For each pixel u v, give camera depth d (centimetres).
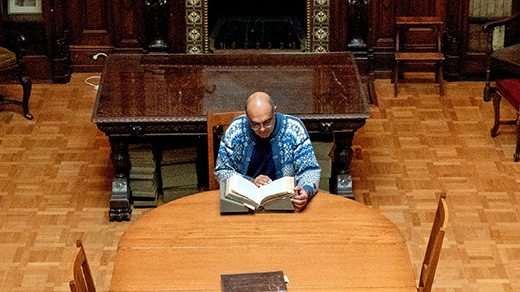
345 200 359
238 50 707
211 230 334
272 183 351
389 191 538
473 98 677
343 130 474
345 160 502
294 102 483
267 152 399
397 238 328
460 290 433
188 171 505
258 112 363
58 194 531
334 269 308
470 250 469
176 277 303
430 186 543
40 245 474
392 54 714
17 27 688
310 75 526
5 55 607
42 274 447
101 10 702
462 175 557
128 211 500
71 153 585
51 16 682
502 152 589
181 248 321
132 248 320
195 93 497
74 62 718
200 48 704
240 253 318
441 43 687
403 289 297
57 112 648
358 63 686
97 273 449
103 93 495
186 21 693
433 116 644
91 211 513
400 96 681
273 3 703
